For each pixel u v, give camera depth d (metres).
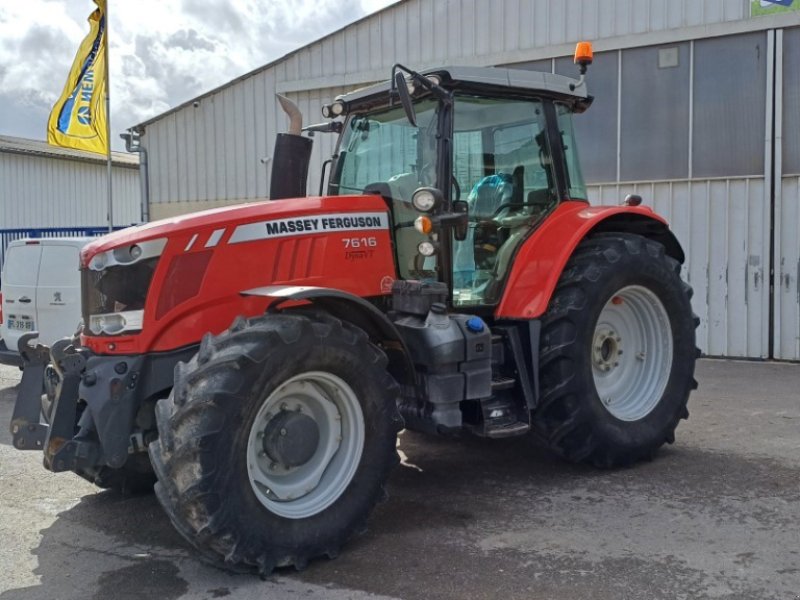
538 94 4.97
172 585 3.39
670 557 3.50
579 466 4.96
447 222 4.15
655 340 5.18
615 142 10.04
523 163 4.92
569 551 3.60
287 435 3.55
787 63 9.01
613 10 9.91
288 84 12.48
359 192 4.89
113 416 3.67
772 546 3.60
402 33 11.42
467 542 3.75
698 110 9.52
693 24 9.44
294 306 3.91
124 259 3.80
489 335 4.21
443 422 4.02
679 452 5.22
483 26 10.80
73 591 3.36
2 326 8.62
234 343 3.38
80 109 13.42
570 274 4.71
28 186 23.09
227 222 3.87
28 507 4.45
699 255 9.61
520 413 4.49
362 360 3.67
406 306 4.21
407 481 4.73
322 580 3.38
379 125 4.81
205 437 3.19
